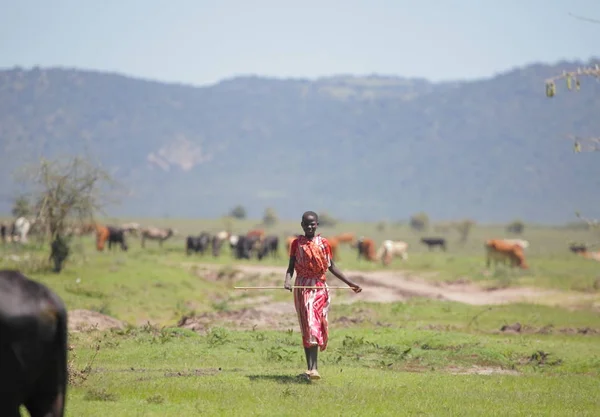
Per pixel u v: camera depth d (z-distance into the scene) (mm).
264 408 29031
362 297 86000
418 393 33156
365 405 30219
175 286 84500
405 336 50844
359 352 45500
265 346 45750
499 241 133625
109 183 96750
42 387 19719
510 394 33969
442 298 87562
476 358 44906
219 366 39938
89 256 115250
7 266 89812
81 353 42250
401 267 138250
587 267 141375
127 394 31062
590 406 32094
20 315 18688
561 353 48344
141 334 49094
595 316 72000
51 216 89125
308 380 34969
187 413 27969
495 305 76375
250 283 101062
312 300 34812
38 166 92125
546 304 81188
